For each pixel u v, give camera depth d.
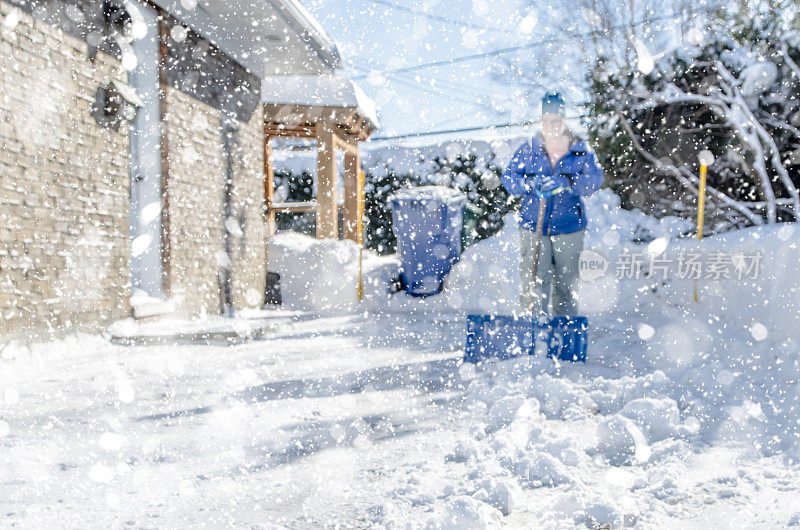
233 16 8.47
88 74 5.95
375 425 2.83
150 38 7.34
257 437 2.62
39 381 3.91
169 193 7.44
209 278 8.62
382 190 19.38
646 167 12.76
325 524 1.73
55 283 5.39
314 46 9.89
